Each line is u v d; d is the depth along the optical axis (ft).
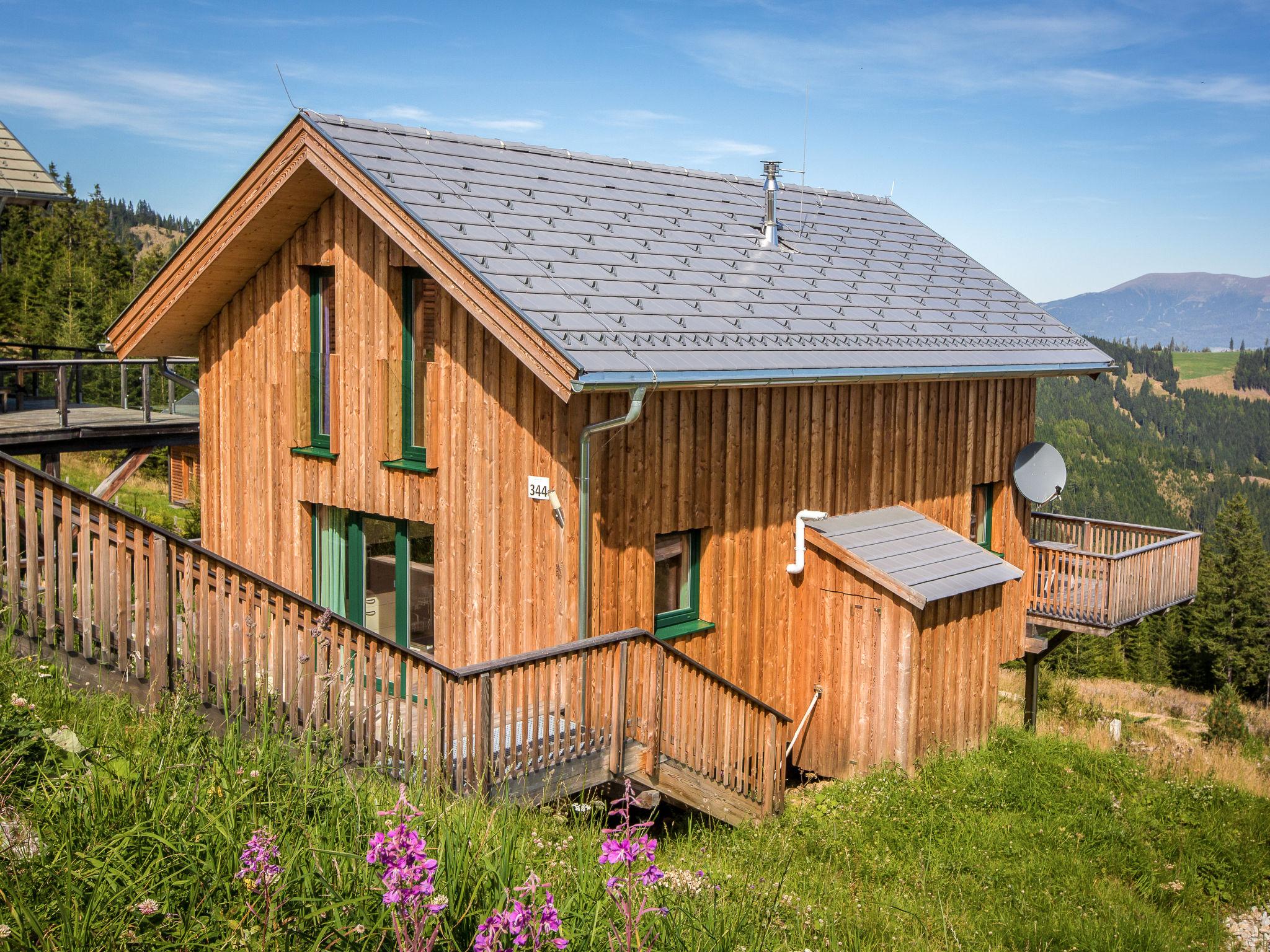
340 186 34.47
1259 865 34.63
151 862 14.33
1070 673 165.89
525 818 21.86
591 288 34.37
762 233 48.88
